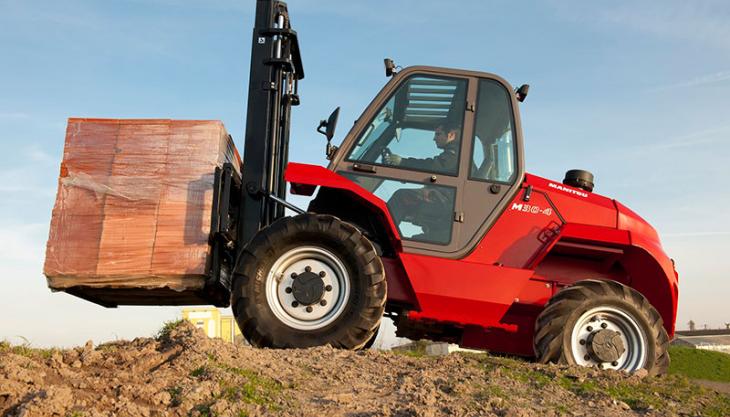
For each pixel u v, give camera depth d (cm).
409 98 777
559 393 588
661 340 719
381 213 742
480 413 500
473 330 787
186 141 738
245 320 691
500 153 770
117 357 541
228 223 738
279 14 814
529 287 784
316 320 697
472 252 751
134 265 716
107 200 727
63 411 425
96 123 742
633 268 787
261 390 502
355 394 521
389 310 770
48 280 720
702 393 647
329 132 776
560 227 768
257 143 786
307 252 706
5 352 512
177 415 455
